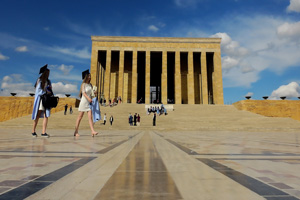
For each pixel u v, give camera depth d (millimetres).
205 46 44938
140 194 1078
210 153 2980
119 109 30312
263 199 1012
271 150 3527
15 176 1521
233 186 1266
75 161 2186
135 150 3203
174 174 1589
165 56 44188
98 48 44219
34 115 6461
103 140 5379
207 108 32812
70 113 26750
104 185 1271
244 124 21156
